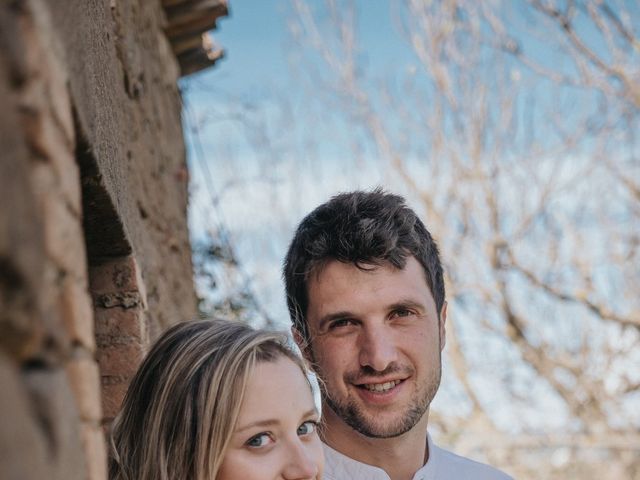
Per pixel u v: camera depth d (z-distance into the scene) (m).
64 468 1.00
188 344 1.94
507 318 11.06
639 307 10.94
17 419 0.86
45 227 1.00
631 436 10.34
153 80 3.81
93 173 1.65
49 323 0.99
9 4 0.96
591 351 10.70
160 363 1.96
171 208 4.15
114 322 2.44
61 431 0.99
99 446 1.26
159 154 3.82
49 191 1.03
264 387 1.89
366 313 2.29
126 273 2.42
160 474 1.88
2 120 0.89
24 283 0.89
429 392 2.36
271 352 1.94
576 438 10.50
